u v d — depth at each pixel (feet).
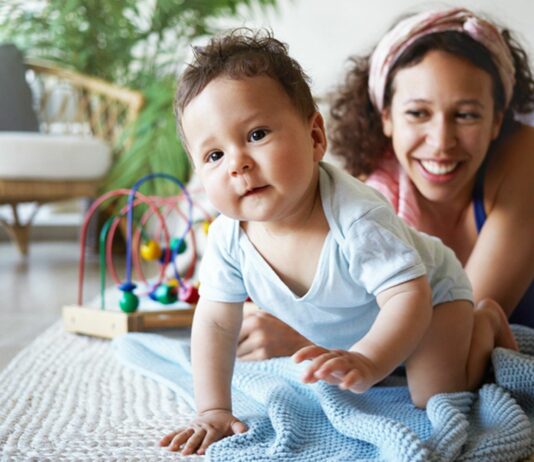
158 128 10.23
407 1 11.59
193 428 2.94
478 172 4.43
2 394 3.68
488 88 4.15
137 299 5.02
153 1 11.84
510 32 4.76
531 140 4.50
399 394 3.49
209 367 3.10
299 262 3.09
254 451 2.70
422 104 4.13
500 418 2.92
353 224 2.97
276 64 2.95
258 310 4.22
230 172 2.84
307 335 3.38
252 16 11.55
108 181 10.14
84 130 11.43
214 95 2.87
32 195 9.41
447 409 2.82
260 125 2.83
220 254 3.21
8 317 6.06
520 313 4.61
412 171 4.32
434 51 4.14
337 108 4.96
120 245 11.07
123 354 4.30
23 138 9.20
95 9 11.44
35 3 11.49
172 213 9.92
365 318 3.23
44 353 4.60
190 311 5.18
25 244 11.03
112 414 3.34
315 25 11.91
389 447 2.53
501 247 4.21
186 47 11.54
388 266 2.92
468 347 3.35
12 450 2.88
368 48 5.08
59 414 3.35
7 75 10.67
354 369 2.56
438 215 4.46
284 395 3.15
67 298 7.00
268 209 2.85
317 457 2.67
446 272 3.35
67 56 11.60
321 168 3.18
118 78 11.69
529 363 3.27
